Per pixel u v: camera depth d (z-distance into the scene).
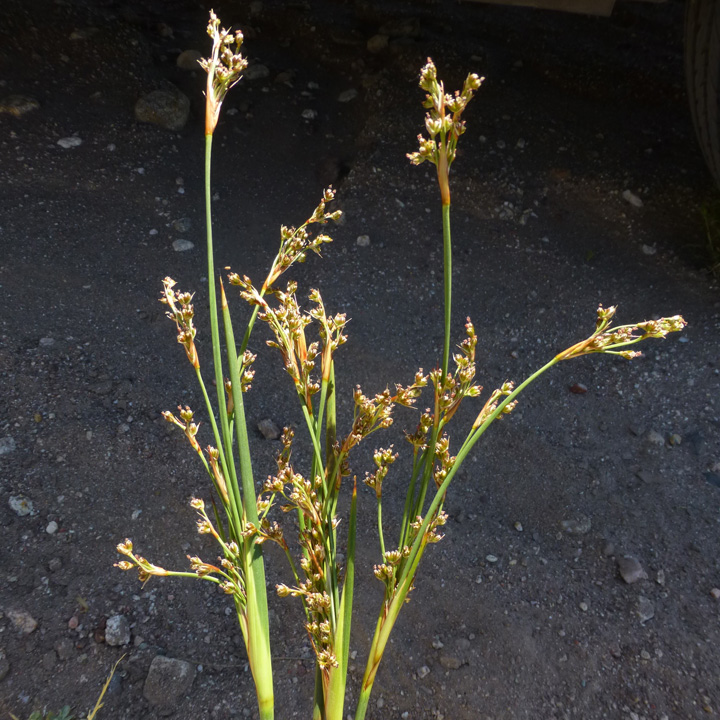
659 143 1.21
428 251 1.05
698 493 0.84
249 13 1.46
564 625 0.74
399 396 0.44
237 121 1.21
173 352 0.91
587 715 0.68
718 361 0.95
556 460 0.87
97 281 0.95
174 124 1.16
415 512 0.46
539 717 0.68
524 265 1.05
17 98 1.12
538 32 1.44
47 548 0.73
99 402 0.84
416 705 0.69
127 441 0.82
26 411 0.81
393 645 0.72
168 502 0.78
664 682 0.71
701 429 0.90
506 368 0.95
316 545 0.44
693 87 1.00
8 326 0.88
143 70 1.22
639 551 0.80
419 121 1.20
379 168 1.13
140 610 0.71
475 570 0.78
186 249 1.02
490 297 1.01
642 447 0.88
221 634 0.71
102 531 0.75
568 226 1.10
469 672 0.71
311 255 1.03
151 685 0.67
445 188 0.39
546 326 0.99
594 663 0.72
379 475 0.46
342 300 0.98
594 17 1.52
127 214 1.04
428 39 1.37
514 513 0.83
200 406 0.87
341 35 1.40
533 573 0.78
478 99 1.24
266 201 1.10
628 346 0.98
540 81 1.31
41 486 0.76
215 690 0.68
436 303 1.00
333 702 0.45
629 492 0.84
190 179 1.11
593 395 0.93
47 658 0.67
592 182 1.14
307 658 0.71
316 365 0.92
